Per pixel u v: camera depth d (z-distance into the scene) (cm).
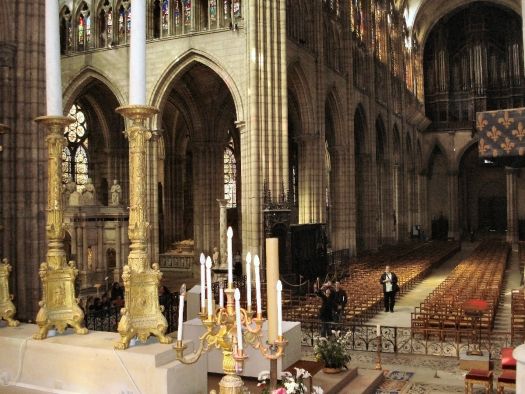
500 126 970
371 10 4828
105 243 2889
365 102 4619
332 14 3934
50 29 1010
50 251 970
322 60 3531
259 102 2792
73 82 3281
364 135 4662
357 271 3183
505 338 1769
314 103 3466
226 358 643
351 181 4097
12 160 1551
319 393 916
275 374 617
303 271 2877
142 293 866
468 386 1188
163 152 4438
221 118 3759
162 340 864
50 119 985
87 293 2678
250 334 647
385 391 1295
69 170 3866
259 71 2800
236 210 4703
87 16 3300
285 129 2839
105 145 3900
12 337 926
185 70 3056
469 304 1798
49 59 1007
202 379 880
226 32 2909
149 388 805
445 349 1689
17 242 1541
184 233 4512
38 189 1573
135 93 866
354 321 1994
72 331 968
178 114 4403
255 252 2723
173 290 3044
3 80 1542
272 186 2783
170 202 4450
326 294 1784
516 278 3494
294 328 1325
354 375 1328
